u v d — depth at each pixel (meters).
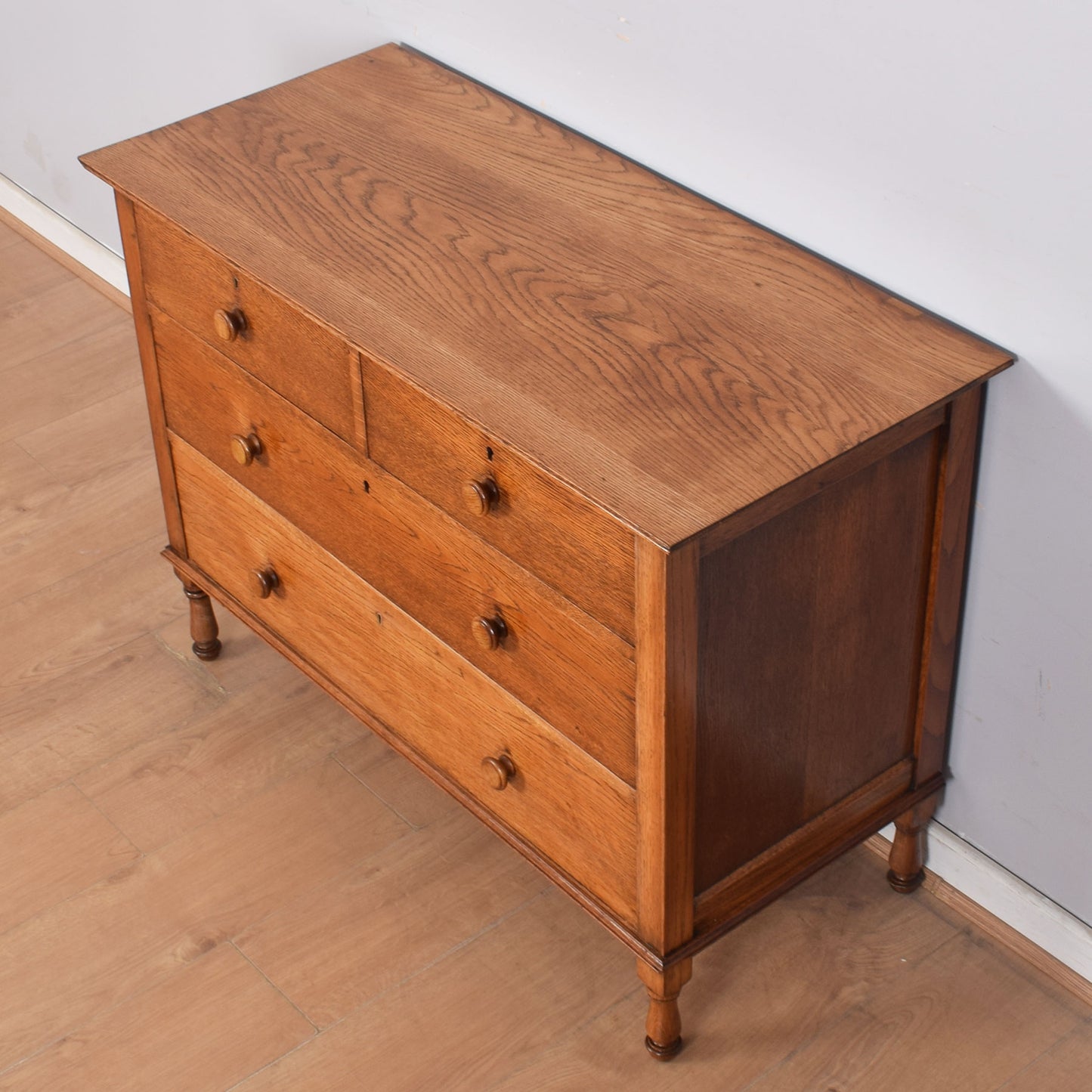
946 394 1.80
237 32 2.93
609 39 2.17
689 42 2.06
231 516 2.47
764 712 1.93
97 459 3.28
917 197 1.88
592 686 1.87
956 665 2.19
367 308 1.96
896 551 1.97
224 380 2.28
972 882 2.34
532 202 2.16
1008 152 1.76
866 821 2.21
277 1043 2.20
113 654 2.84
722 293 1.98
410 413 1.92
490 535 1.91
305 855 2.47
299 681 2.78
